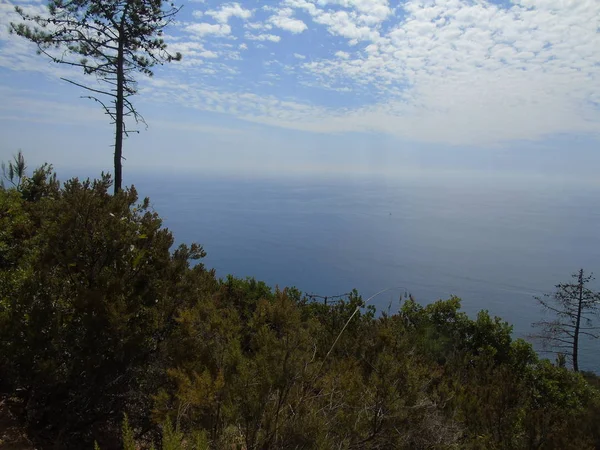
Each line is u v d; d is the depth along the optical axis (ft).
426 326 30.09
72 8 42.78
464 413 18.01
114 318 12.61
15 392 13.92
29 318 12.42
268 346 10.91
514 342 36.50
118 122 46.60
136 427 13.35
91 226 14.43
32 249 16.90
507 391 21.01
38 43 42.52
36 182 30.60
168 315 14.89
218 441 9.66
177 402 10.82
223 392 10.09
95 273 13.94
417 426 11.89
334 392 11.96
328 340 17.53
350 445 10.87
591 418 21.61
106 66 46.01
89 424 13.00
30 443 11.90
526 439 18.74
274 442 9.88
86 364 12.35
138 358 13.48
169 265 15.84
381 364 12.49
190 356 12.39
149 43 46.96
